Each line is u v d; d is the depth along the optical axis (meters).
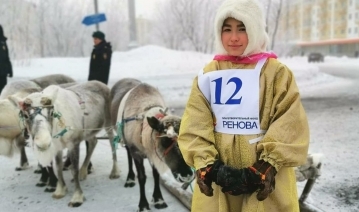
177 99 11.80
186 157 1.93
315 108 9.52
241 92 1.89
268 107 1.86
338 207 3.82
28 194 4.93
